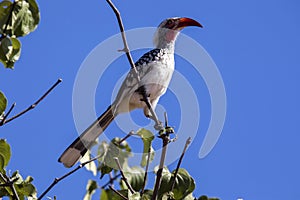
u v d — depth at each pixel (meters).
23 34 7.99
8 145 8.47
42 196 8.38
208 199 9.41
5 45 7.89
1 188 8.80
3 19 7.89
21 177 8.90
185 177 9.03
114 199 9.73
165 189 8.89
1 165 8.46
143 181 9.45
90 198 9.82
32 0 8.03
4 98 8.20
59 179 8.49
